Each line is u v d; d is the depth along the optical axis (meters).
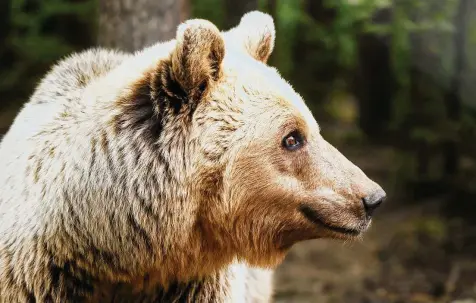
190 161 6.41
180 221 6.47
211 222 6.61
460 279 13.46
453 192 17.05
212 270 6.94
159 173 6.38
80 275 6.58
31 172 6.61
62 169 6.49
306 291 13.27
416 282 13.53
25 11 20.05
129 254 6.47
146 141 6.43
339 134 22.98
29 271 6.46
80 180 6.41
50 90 7.09
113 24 10.15
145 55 6.93
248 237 6.75
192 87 6.37
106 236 6.42
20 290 6.48
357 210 6.73
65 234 6.43
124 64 6.98
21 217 6.50
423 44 18.88
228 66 6.64
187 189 6.44
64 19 19.89
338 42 18.50
